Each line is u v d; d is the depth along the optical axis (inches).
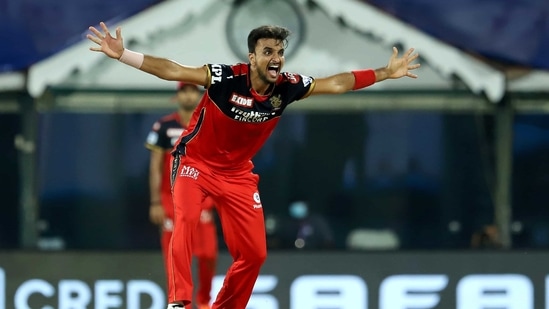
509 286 1133.1
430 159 1277.1
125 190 1278.3
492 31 1251.8
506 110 1267.2
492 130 1270.9
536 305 1131.9
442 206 1274.6
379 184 1279.5
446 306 1130.0
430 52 1258.6
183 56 1259.8
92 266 1136.8
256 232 807.1
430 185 1278.3
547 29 1245.1
